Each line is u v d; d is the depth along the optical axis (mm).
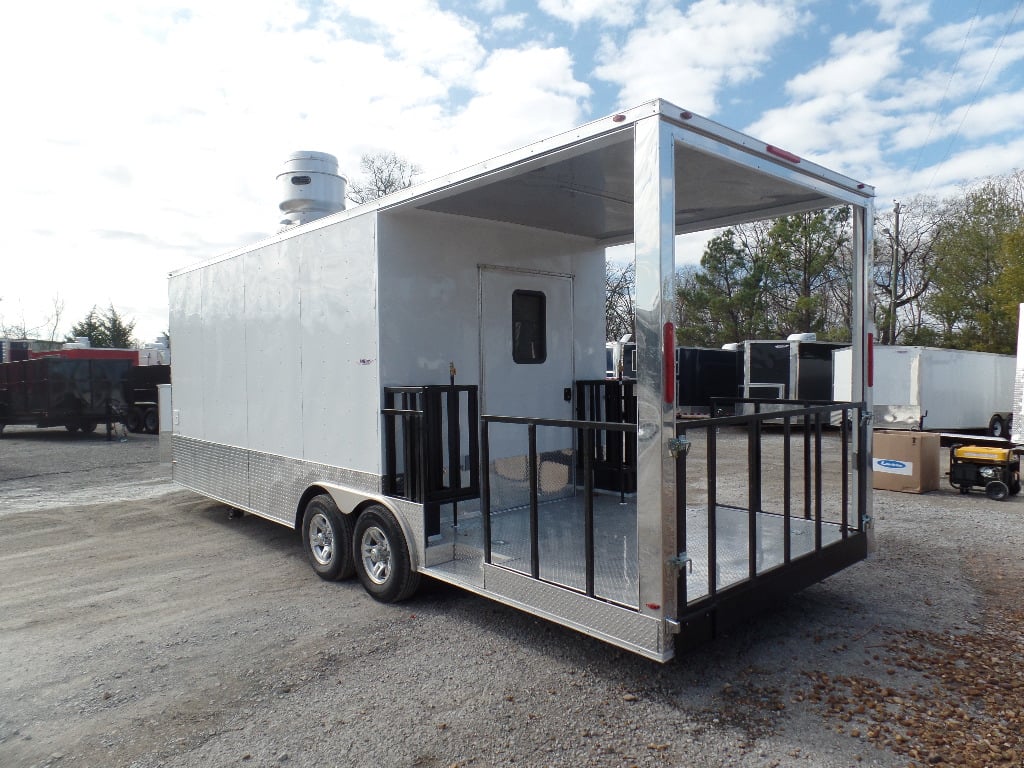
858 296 4332
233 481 6281
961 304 26938
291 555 5961
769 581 3520
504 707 3189
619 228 5355
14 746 2982
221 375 6410
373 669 3623
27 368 17562
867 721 3010
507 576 3666
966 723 2982
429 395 4230
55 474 11398
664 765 2711
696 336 27984
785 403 4820
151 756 2873
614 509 5090
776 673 3479
